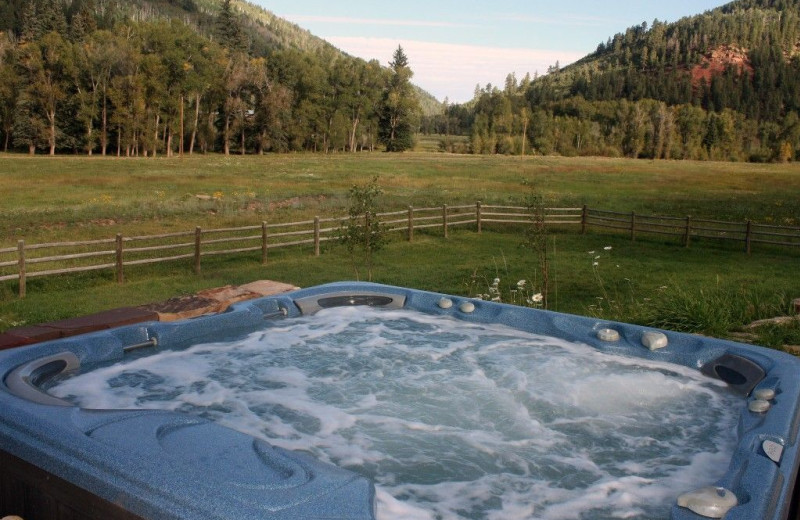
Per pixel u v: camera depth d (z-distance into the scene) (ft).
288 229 54.85
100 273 34.24
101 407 12.64
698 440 11.71
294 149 247.09
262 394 13.79
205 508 7.13
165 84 196.65
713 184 128.67
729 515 7.50
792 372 12.82
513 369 15.25
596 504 9.49
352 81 265.54
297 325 18.74
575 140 344.90
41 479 8.73
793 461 9.23
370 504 7.46
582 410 13.08
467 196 89.81
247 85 224.53
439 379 14.76
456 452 11.27
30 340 14.78
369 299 20.86
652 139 336.90
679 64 631.97
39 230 51.13
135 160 163.22
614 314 26.27
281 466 8.20
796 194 108.58
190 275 34.60
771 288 33.37
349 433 12.00
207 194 84.38
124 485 7.75
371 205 32.68
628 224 62.49
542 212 29.63
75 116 190.19
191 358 15.83
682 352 15.37
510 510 9.30
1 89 186.19
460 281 34.63
